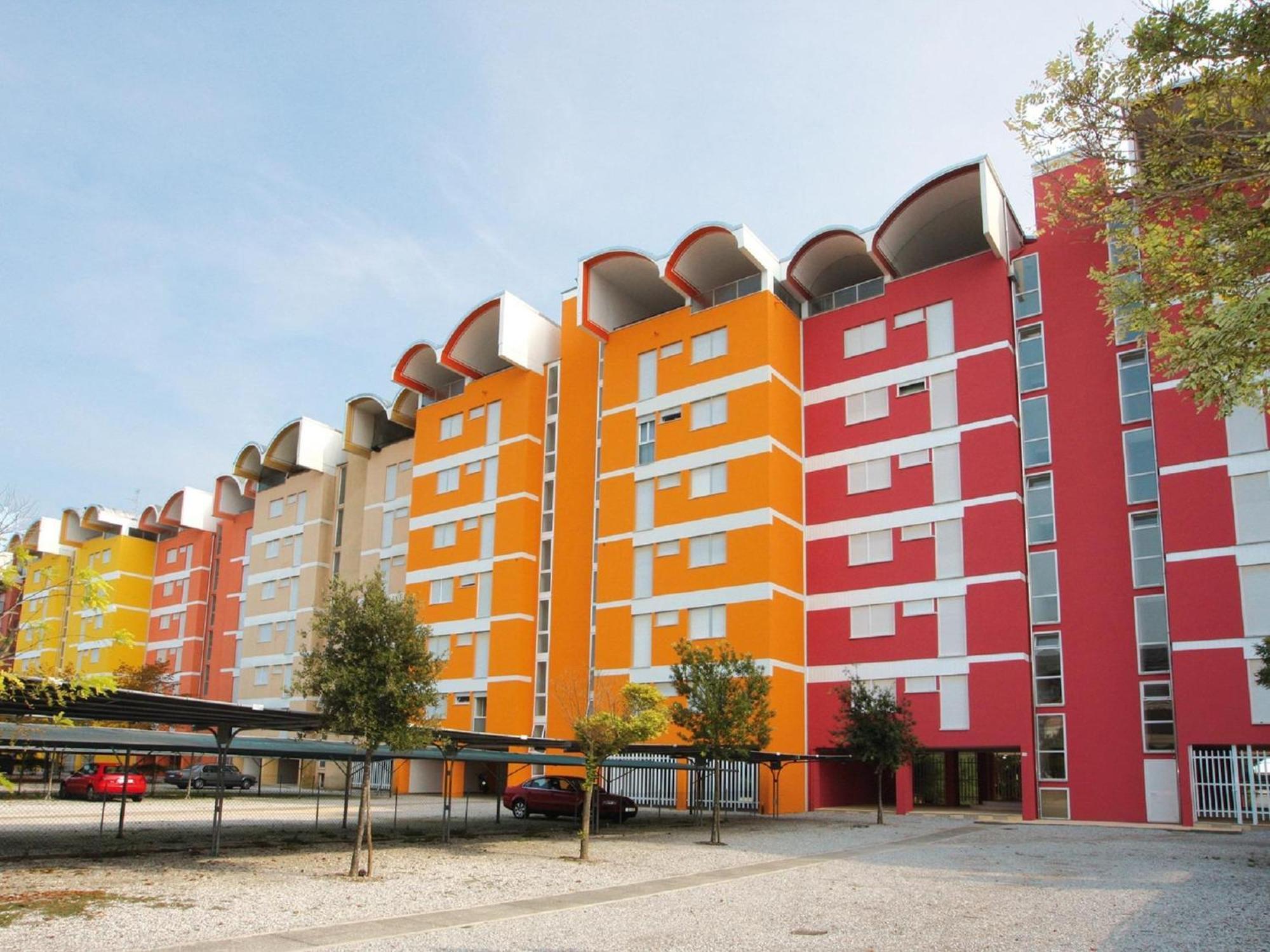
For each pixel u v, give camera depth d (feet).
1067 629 104.47
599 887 53.21
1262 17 36.91
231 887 50.78
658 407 133.18
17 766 144.66
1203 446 97.86
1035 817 100.22
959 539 112.37
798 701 118.42
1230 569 94.12
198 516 227.81
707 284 136.46
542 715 138.41
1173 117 40.11
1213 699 92.68
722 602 119.75
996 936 38.37
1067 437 108.78
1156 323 41.32
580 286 140.36
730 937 38.47
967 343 116.26
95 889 48.88
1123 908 44.80
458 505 155.53
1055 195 49.24
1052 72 41.68
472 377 160.86
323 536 186.80
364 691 57.31
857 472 122.62
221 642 209.15
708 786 118.73
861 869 60.54
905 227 122.31
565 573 140.77
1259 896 48.03
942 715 109.40
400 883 53.67
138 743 68.33
